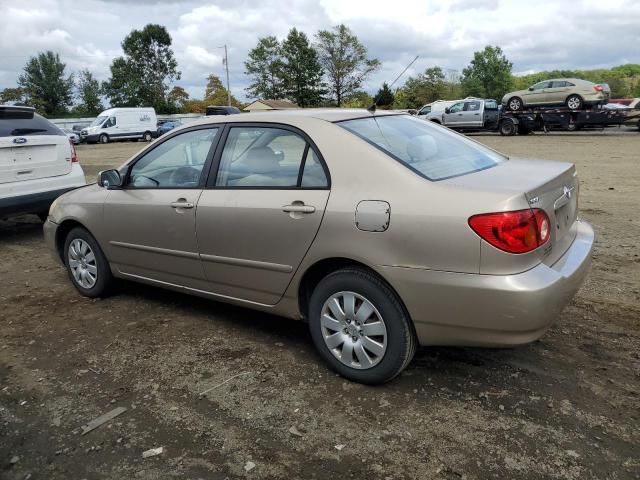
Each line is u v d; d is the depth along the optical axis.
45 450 2.79
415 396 3.16
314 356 3.70
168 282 4.30
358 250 3.08
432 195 2.91
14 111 6.89
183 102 93.94
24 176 6.87
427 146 3.56
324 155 3.31
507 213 2.72
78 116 80.12
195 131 4.09
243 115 3.88
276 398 3.19
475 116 27.33
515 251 2.72
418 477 2.51
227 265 3.78
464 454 2.65
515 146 19.95
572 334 3.88
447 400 3.11
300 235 3.32
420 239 2.88
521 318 2.74
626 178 11.34
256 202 3.54
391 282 2.99
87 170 16.53
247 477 2.54
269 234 3.47
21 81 79.38
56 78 79.44
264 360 3.66
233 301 3.92
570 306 4.37
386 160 3.12
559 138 23.62
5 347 3.99
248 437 2.83
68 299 4.98
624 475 2.47
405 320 3.06
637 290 4.67
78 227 4.90
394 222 2.95
